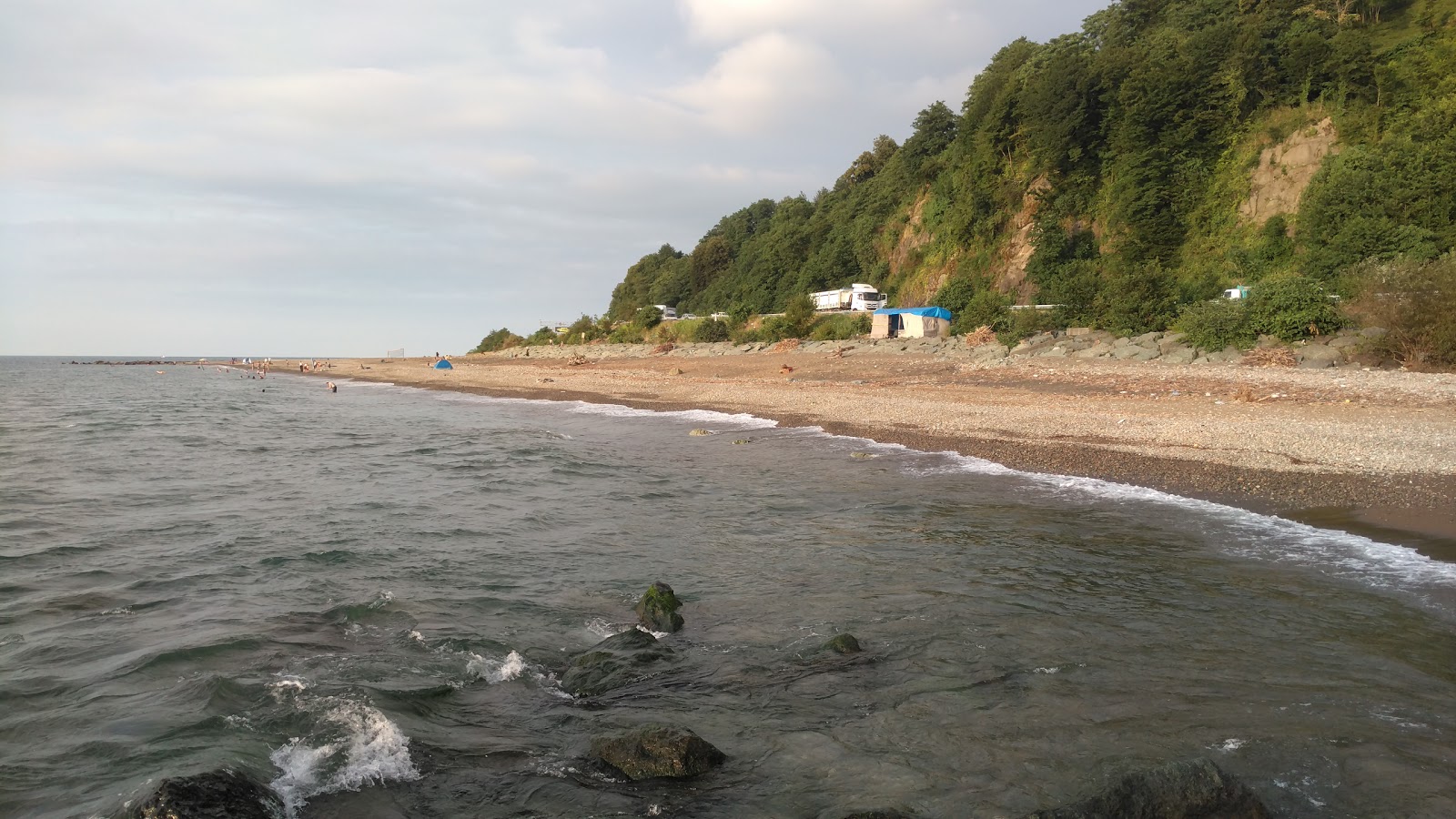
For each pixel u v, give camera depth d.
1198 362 32.84
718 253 109.56
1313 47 45.16
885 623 9.42
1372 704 6.98
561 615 10.02
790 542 13.41
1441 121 38.44
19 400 51.81
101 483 19.42
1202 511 14.38
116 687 7.64
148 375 102.88
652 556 12.71
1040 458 19.81
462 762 6.36
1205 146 47.47
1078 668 7.95
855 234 77.88
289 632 9.23
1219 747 6.25
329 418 38.59
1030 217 54.81
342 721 6.91
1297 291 32.28
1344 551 11.73
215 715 7.02
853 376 41.88
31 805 5.63
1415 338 27.98
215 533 14.19
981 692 7.47
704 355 64.38
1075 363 35.91
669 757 6.11
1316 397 24.31
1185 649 8.39
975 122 60.50
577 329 102.81
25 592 10.73
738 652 8.70
